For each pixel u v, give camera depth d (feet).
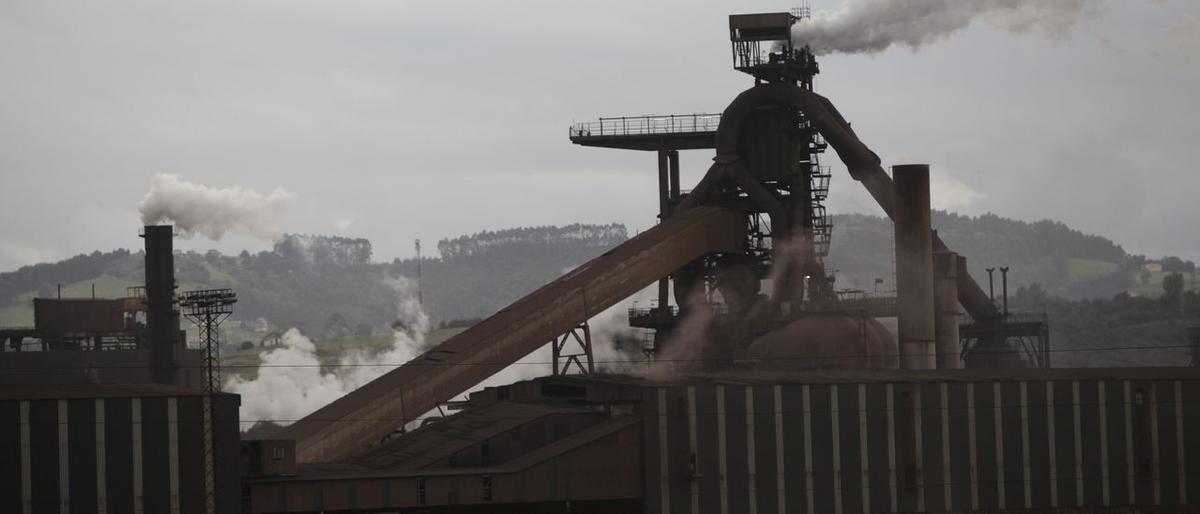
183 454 488.85
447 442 591.78
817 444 549.54
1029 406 565.53
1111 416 570.05
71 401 478.59
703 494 542.16
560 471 538.47
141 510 482.69
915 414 557.33
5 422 472.44
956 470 558.97
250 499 503.20
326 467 570.87
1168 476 572.10
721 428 545.03
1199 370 606.96
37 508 473.67
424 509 540.93
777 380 569.64
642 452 542.98
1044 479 564.30
